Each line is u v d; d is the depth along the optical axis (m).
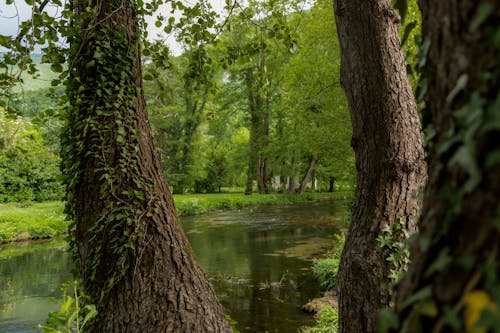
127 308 2.62
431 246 0.83
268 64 23.11
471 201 0.73
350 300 2.64
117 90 2.87
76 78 2.81
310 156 29.45
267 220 19.20
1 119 13.08
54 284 9.15
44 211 18.14
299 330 6.05
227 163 36.69
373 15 2.68
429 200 0.89
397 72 2.70
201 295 2.79
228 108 29.66
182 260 2.83
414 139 2.69
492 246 0.68
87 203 2.78
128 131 2.88
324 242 13.07
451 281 0.74
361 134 2.77
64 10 3.05
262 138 28.53
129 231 2.70
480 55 0.76
